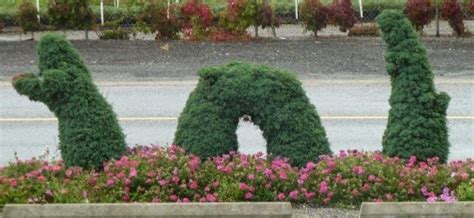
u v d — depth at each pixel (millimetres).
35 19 25422
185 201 9742
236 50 23281
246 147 14648
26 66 21641
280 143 10430
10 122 16469
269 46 23750
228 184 9914
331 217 9586
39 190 9711
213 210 8477
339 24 25188
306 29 25203
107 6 27672
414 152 10523
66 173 10180
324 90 18938
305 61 22000
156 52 23094
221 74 10547
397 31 10648
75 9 25000
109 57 22547
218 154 10359
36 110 17328
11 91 19016
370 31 25344
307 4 25125
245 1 24594
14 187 9773
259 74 10523
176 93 18750
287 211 8477
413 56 10617
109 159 10367
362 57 22438
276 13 26844
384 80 19984
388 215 8602
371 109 17250
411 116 10570
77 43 24203
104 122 10422
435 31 26094
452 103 17578
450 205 8648
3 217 8492
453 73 20688
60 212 8484
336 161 10289
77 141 10320
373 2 27391
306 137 10430
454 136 15273
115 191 9820
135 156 10352
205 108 10453
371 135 15445
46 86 10242
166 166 10102
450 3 25016
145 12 24922
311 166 10156
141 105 17672
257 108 10430
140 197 9812
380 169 10133
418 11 24828
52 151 14578
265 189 9930
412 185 9984
